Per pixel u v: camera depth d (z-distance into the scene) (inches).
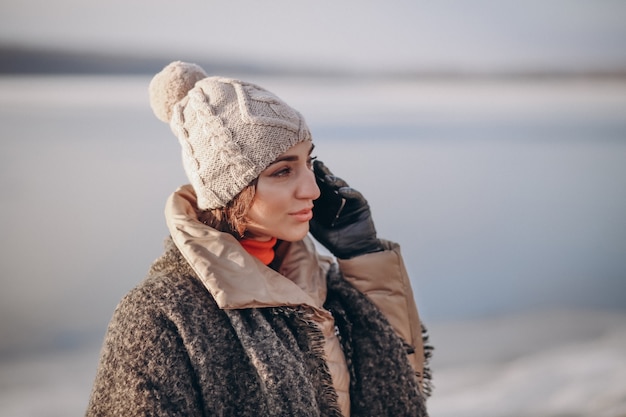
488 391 198.1
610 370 206.7
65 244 343.6
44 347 234.1
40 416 186.2
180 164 542.3
